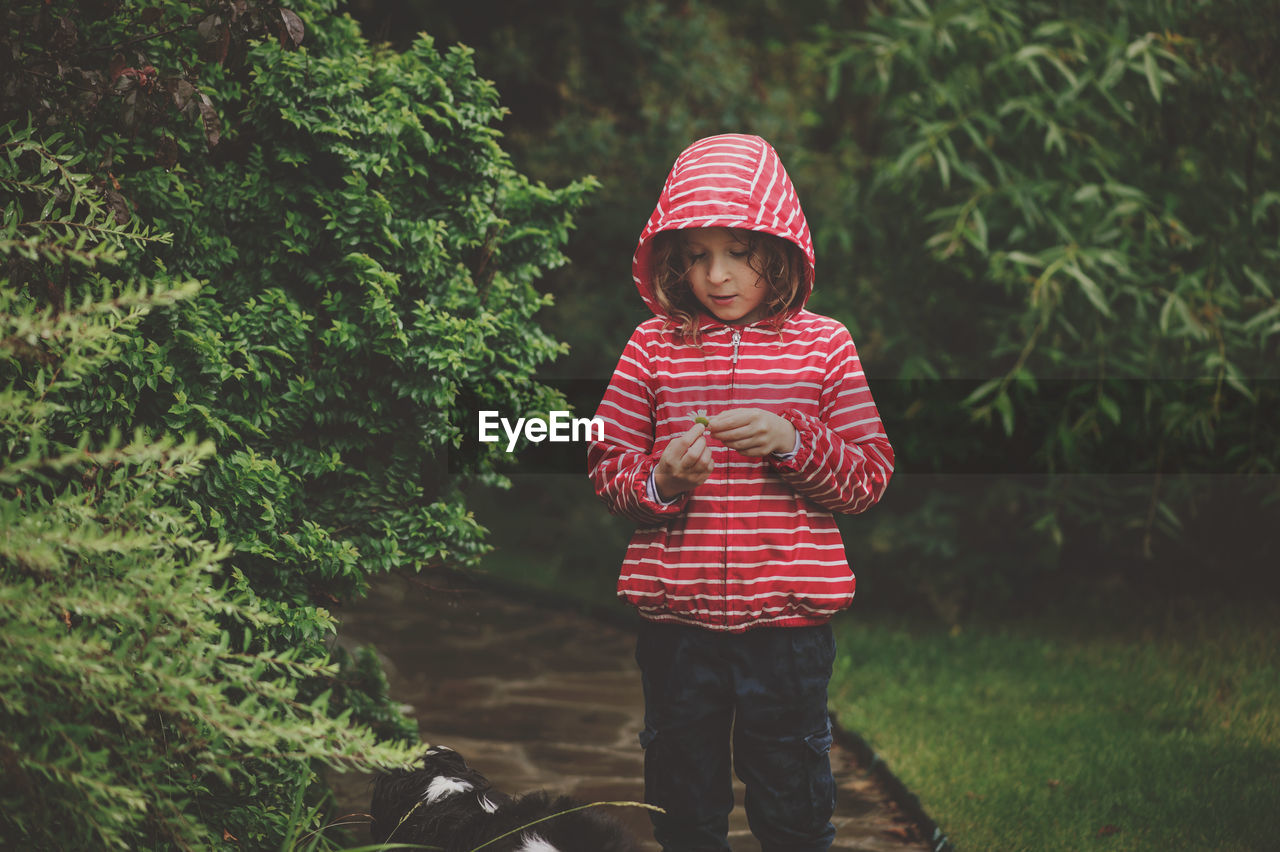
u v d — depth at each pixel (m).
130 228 2.58
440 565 3.23
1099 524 6.30
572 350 7.29
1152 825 3.57
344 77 2.88
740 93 7.52
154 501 2.55
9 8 2.46
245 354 2.74
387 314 2.80
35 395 2.41
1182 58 5.36
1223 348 5.41
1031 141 5.91
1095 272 5.48
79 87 2.51
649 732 2.58
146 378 2.58
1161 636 5.78
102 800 1.99
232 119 2.92
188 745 2.13
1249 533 6.20
